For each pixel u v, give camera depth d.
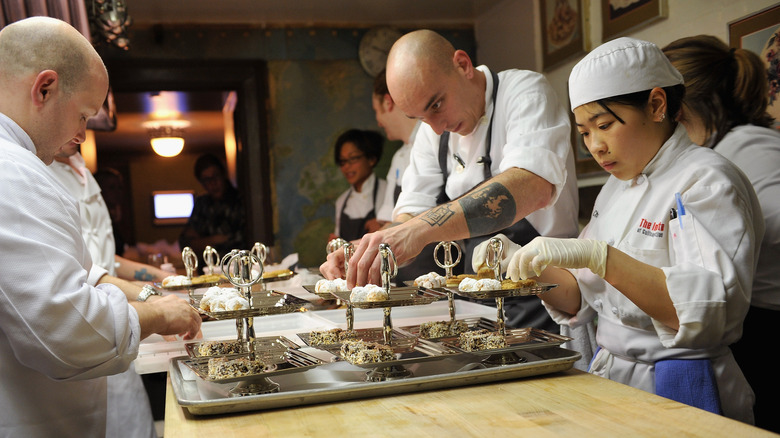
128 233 12.01
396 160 4.25
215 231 5.96
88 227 2.55
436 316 1.78
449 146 2.31
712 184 1.36
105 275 1.82
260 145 5.39
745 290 1.31
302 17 5.41
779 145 2.17
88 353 1.17
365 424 0.93
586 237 1.71
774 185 2.07
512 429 0.89
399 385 1.07
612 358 1.56
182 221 12.12
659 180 1.47
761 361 1.88
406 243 1.53
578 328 1.96
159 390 2.81
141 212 12.07
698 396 1.35
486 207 1.67
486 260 1.56
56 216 1.19
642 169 1.49
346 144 5.32
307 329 1.65
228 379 1.06
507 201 1.70
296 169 5.52
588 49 3.83
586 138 1.52
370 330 1.42
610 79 1.40
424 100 1.99
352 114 5.57
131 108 7.85
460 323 1.41
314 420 0.96
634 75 1.40
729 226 1.32
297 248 5.54
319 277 2.63
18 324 1.12
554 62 4.27
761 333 1.88
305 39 5.50
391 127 4.28
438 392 1.08
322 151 5.54
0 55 1.25
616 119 1.42
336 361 1.18
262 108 5.39
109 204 7.16
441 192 2.39
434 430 0.90
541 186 1.78
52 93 1.25
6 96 1.25
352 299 1.26
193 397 1.04
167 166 12.12
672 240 1.41
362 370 1.18
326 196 5.56
